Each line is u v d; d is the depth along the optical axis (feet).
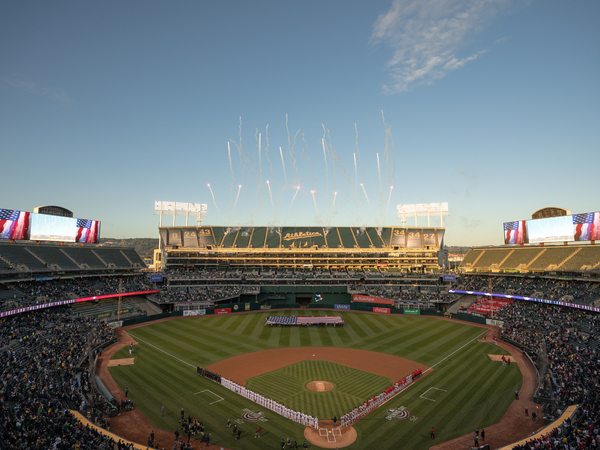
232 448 102.99
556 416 116.88
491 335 235.81
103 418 116.67
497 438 107.65
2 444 84.79
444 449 102.22
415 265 414.21
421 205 449.48
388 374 164.14
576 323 223.51
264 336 236.63
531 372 164.55
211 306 318.86
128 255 374.63
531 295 286.66
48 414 110.11
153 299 319.06
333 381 155.63
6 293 237.86
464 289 345.92
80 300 265.34
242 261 413.18
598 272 263.70
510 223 344.69
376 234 443.73
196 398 136.98
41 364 155.53
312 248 418.31
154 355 190.39
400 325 270.67
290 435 110.73
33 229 275.59
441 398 137.18
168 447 102.53
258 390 145.38
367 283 384.68
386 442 106.52
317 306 357.00
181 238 426.51
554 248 331.16
